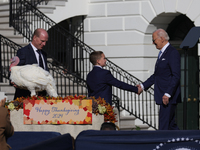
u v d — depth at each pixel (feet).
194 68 53.62
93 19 53.16
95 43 53.01
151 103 50.90
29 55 28.94
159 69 28.73
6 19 52.19
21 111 24.47
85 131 18.44
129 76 49.16
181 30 53.36
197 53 53.11
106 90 28.19
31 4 48.88
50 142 16.58
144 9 50.47
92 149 18.19
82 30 54.03
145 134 18.15
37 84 25.62
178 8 49.01
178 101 28.55
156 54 51.70
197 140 17.99
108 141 18.13
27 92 28.43
